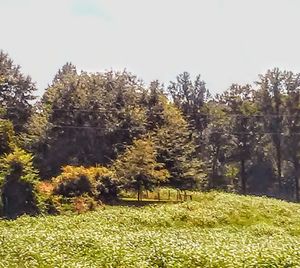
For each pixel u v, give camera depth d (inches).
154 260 814.5
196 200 1998.0
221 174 3681.1
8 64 3331.7
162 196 2245.3
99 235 1035.9
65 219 1368.1
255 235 1249.4
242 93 3858.3
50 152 2650.1
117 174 1994.3
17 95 3282.5
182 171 2313.0
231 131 3708.2
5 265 776.9
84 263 778.2
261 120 3742.6
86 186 1836.9
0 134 2049.7
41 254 833.5
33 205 1622.8
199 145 3516.2
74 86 2871.6
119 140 2667.3
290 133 3683.6
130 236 1035.3
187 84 4138.8
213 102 4057.6
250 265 775.7
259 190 3713.1
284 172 3801.7
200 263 805.2
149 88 3021.7
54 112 2748.5
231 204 1656.0
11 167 1632.6
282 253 852.6
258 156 3752.5
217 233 1206.3
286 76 3777.1
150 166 1991.9
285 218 1505.9
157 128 2598.4
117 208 1706.4
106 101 2849.4
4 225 1306.6
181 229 1277.1
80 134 2706.7
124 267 767.1
